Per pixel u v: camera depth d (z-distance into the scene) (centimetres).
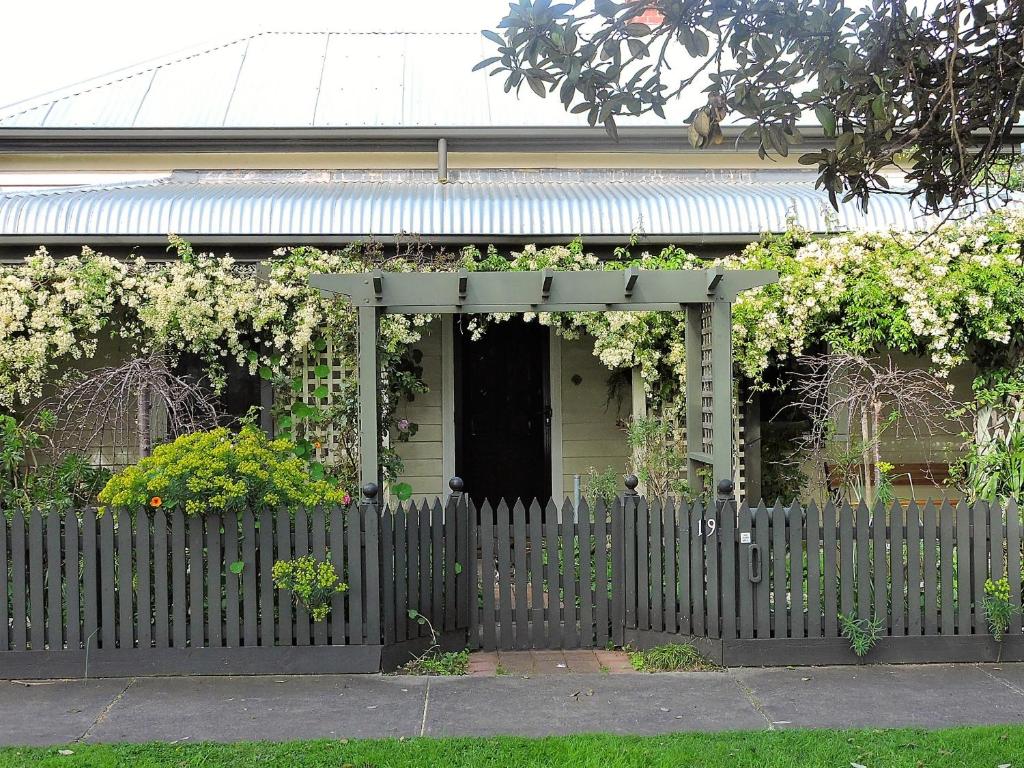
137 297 840
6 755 449
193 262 848
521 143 1177
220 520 586
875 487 781
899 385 807
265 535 588
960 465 859
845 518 608
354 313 855
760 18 404
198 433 629
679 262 852
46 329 840
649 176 1200
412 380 927
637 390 901
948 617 608
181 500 585
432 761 440
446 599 634
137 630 585
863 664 606
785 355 861
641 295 662
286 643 588
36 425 891
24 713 516
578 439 1006
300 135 1152
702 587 615
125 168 1204
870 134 443
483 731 488
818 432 832
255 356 865
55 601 581
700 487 738
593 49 401
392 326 872
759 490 934
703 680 574
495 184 1081
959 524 612
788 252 872
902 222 910
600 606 641
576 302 659
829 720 502
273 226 873
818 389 829
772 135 433
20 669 577
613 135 416
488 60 400
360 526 595
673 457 848
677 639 621
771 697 541
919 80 449
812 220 907
